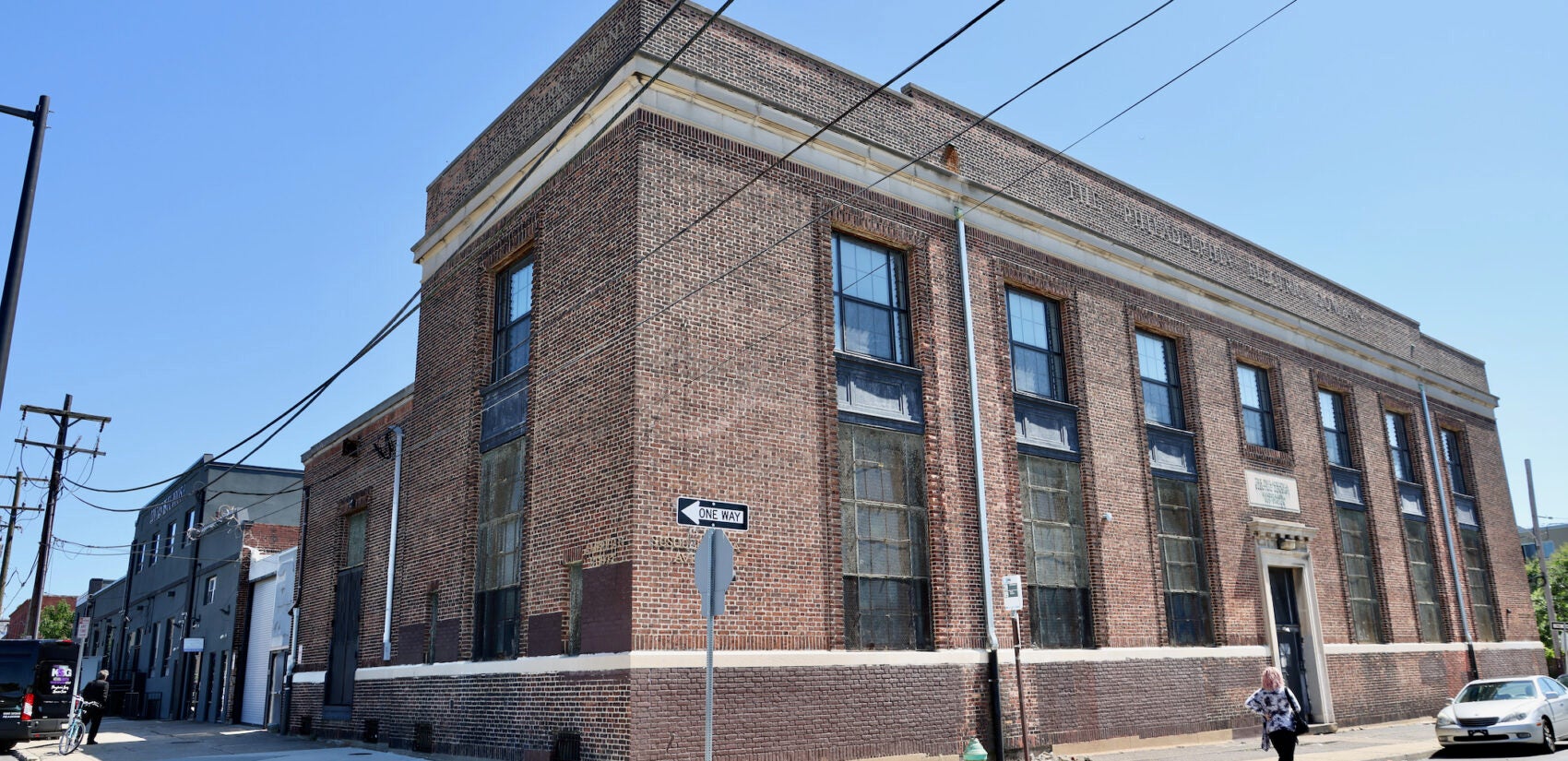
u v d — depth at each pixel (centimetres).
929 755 1617
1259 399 2623
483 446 1870
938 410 1809
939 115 2008
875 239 1845
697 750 1381
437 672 1836
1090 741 1866
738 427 1545
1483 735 1800
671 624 1405
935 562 1727
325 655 2481
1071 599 1961
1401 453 3114
